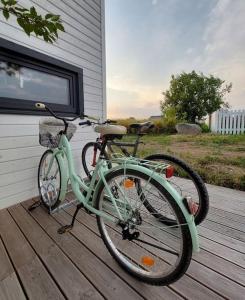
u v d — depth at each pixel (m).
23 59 2.30
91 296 1.10
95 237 1.65
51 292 1.13
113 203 1.27
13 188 2.29
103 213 1.38
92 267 1.32
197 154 4.69
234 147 5.42
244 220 1.89
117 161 1.32
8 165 2.22
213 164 3.88
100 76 3.61
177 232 1.67
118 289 1.14
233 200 2.35
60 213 2.07
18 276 1.25
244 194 2.54
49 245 1.55
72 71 2.96
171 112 9.31
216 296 1.08
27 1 2.26
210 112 9.56
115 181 1.30
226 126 7.43
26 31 1.11
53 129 1.86
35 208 2.18
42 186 2.22
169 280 1.05
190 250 0.96
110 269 1.30
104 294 1.11
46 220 1.94
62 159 1.89
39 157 2.54
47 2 2.50
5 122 2.16
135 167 1.16
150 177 1.09
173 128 8.54
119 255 1.32
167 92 10.34
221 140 6.31
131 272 1.22
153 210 1.75
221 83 9.47
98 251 1.48
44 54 2.48
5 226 1.83
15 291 1.14
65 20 2.79
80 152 3.27
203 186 1.60
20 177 2.35
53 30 1.14
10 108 2.20
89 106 3.39
